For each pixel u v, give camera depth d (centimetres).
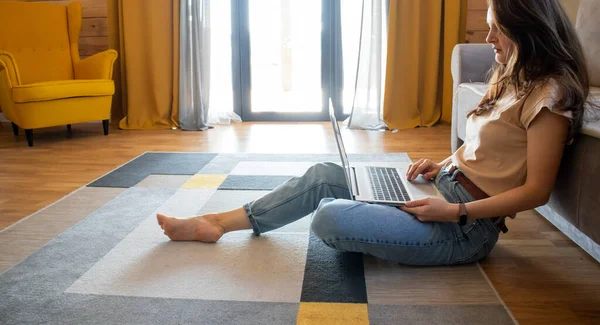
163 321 108
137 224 168
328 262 136
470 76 257
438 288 122
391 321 107
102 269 133
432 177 142
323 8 379
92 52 408
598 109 116
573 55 107
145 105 388
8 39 346
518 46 106
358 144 310
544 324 106
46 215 180
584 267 134
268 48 395
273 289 121
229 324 106
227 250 144
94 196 203
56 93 313
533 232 160
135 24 374
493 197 112
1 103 337
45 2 366
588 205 107
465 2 361
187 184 219
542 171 106
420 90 375
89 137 345
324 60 389
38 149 304
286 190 146
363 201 125
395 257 123
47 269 134
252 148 299
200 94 368
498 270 132
